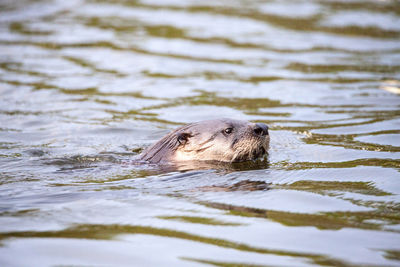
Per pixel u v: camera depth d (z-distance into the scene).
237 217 21.19
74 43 62.97
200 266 17.09
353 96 45.22
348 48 62.94
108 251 18.17
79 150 32.69
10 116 39.56
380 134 34.88
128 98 44.75
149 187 25.34
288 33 69.81
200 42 64.56
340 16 79.19
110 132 36.78
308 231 19.67
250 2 88.38
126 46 62.12
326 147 32.50
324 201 22.86
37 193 24.30
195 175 27.45
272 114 40.66
